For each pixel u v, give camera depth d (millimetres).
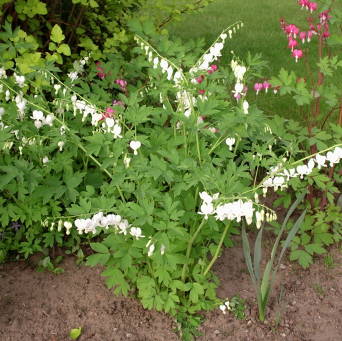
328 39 3984
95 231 2973
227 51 8250
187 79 3424
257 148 3512
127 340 3254
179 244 3299
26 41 4051
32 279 3719
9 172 3256
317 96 3969
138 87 4367
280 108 6090
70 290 3631
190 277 3557
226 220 3254
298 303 3564
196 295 3318
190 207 3398
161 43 3746
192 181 2959
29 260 3900
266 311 3482
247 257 3266
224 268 3885
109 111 3293
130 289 3584
